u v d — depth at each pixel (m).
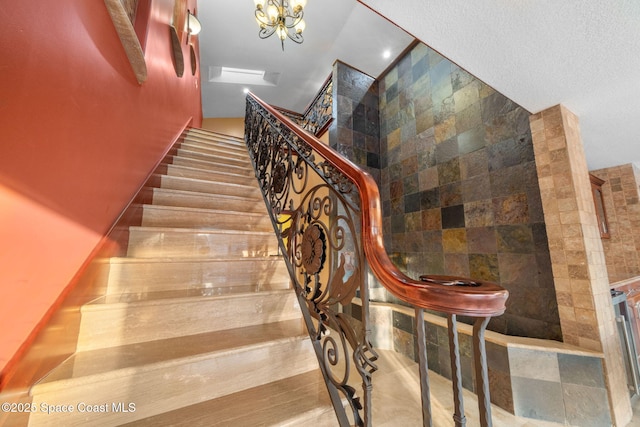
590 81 1.69
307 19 3.50
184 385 0.82
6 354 0.56
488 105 2.47
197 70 4.17
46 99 0.68
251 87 5.18
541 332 1.95
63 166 0.77
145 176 1.62
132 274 1.14
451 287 0.49
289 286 1.46
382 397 2.00
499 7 1.21
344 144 3.57
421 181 3.13
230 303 1.14
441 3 1.22
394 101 3.70
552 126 1.96
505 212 2.26
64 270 0.79
